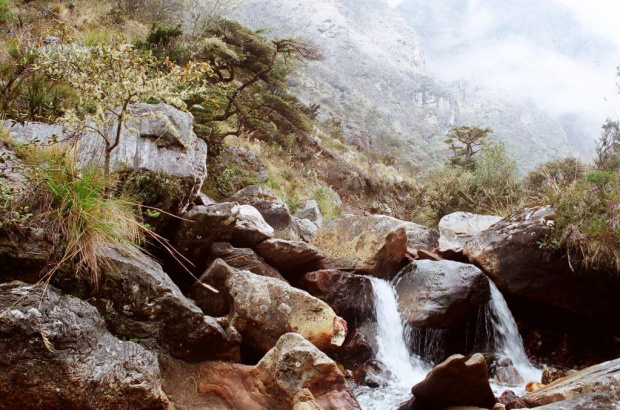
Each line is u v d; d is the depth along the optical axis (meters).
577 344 6.32
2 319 2.74
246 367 3.72
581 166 12.17
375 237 6.40
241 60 11.81
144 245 4.51
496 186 12.73
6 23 7.83
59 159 3.54
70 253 3.24
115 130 4.67
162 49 9.55
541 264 6.35
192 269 4.94
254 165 11.64
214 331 3.73
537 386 4.96
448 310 5.81
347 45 135.50
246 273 4.52
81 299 3.22
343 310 5.53
